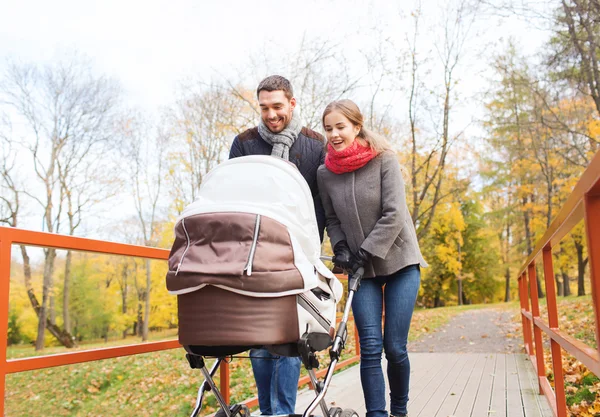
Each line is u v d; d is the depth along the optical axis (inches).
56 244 83.4
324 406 85.4
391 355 110.6
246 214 74.3
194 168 871.1
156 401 283.3
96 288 1076.5
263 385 117.3
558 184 804.0
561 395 117.4
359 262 105.5
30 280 860.0
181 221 79.0
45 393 333.4
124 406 288.4
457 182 843.4
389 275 113.1
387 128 708.7
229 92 657.6
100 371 354.9
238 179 81.4
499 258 1421.0
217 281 70.9
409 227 113.9
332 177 115.1
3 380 71.8
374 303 111.0
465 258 1417.3
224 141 753.6
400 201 107.2
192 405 251.3
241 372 259.8
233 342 71.2
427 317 682.2
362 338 109.3
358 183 111.3
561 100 679.1
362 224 111.0
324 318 83.2
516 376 208.7
